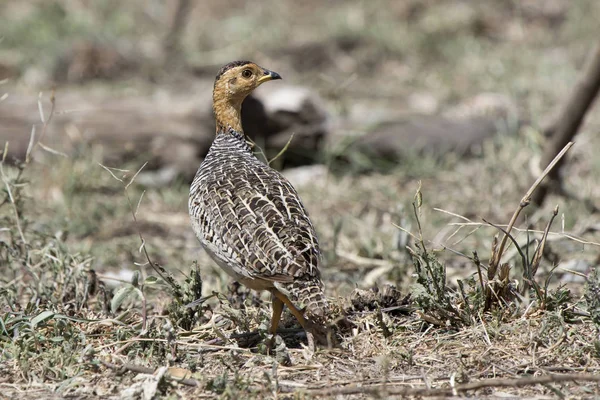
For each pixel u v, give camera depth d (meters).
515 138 16.09
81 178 14.67
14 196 9.77
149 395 6.68
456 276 10.30
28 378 7.22
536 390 6.82
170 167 15.30
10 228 9.70
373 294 8.57
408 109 18.19
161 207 14.49
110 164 15.09
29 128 14.87
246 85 9.40
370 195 14.79
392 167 16.05
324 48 23.25
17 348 7.54
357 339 7.80
